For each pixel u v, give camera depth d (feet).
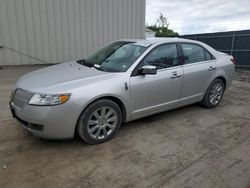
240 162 10.51
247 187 8.87
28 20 32.37
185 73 14.76
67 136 10.73
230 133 13.46
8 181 8.77
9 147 11.07
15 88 11.59
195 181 9.12
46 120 10.14
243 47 44.98
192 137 12.79
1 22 30.86
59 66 14.15
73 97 10.40
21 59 33.17
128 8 39.96
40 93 10.28
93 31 37.52
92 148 11.28
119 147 11.46
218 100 17.85
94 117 11.33
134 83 12.34
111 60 13.67
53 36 34.53
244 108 17.98
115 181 8.98
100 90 11.11
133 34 41.65
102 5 37.35
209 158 10.75
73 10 35.17
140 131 13.29
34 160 10.14
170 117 15.55
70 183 8.79
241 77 32.65
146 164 10.13
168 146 11.73
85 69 12.89
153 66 12.61
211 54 16.90
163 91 13.75
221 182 9.11
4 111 15.48
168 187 8.74
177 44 14.89
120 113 12.19
